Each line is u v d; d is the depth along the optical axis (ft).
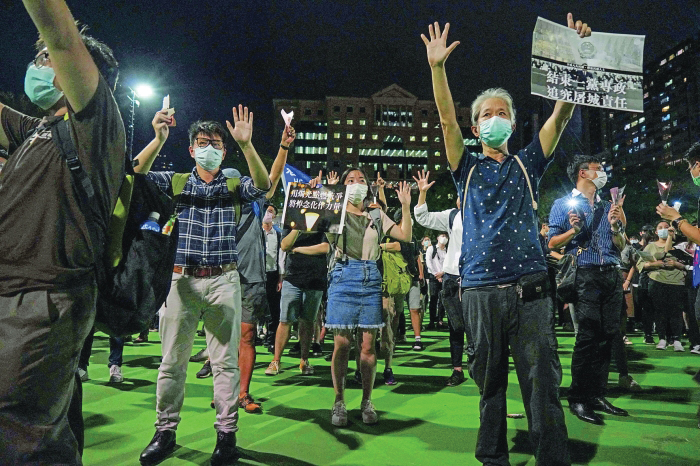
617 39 8.53
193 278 10.31
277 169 11.27
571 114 8.70
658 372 19.42
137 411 13.64
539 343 8.13
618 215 13.25
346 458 10.02
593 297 13.14
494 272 8.45
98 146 5.54
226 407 10.02
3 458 4.99
